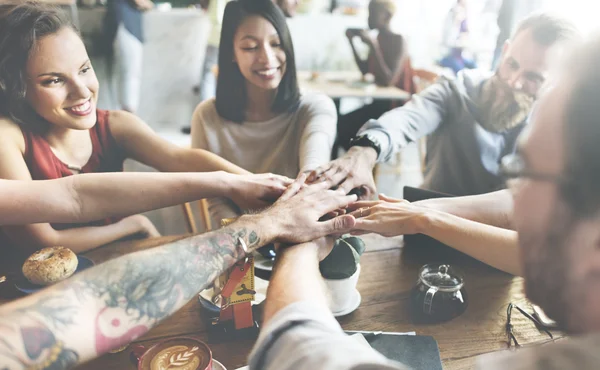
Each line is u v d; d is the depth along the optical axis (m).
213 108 1.51
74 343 0.55
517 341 0.81
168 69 2.92
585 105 0.29
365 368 0.40
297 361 0.44
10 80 1.12
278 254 0.79
